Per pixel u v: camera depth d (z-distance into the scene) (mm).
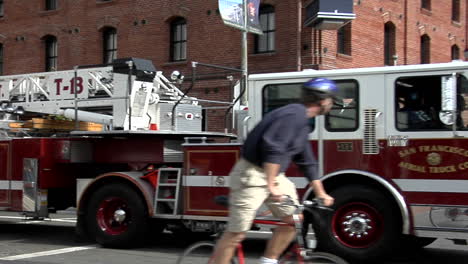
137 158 9469
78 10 22344
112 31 21812
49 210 9992
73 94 10625
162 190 8805
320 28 16531
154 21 20531
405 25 20844
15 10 24062
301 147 4652
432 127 7277
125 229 9023
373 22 19359
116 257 8406
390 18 20109
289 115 4523
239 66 18578
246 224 4738
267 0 18109
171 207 8719
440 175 7180
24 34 23766
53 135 10453
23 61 23812
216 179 8273
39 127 10531
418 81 7422
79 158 9766
